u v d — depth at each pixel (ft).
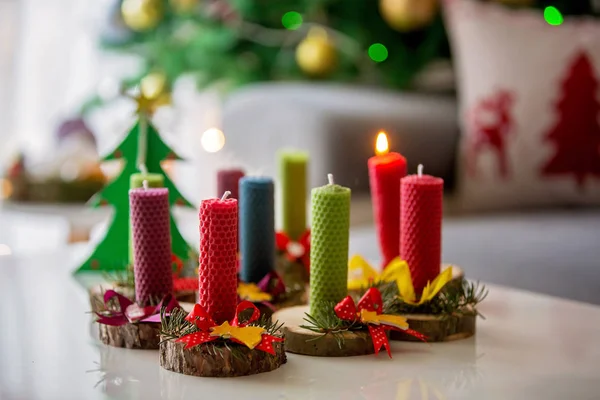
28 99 7.93
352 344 3.10
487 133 5.28
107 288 3.47
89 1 8.05
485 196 5.31
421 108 5.95
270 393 2.84
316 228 3.18
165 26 7.20
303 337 3.10
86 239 5.76
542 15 5.71
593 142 5.18
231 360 2.93
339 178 5.39
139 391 2.86
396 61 6.74
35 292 3.80
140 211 3.21
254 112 5.87
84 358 3.12
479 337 3.29
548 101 5.22
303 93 5.99
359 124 5.42
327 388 2.88
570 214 5.20
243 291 3.36
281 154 3.97
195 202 7.16
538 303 3.67
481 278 4.36
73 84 8.09
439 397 2.83
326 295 3.18
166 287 3.24
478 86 5.35
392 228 3.57
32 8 7.88
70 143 5.90
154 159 3.75
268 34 7.11
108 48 7.27
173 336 3.00
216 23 7.04
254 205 3.47
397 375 2.97
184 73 6.95
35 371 3.02
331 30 6.84
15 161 5.80
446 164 5.84
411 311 3.30
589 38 5.25
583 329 3.36
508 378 2.96
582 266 4.24
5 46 7.68
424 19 6.38
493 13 5.53
